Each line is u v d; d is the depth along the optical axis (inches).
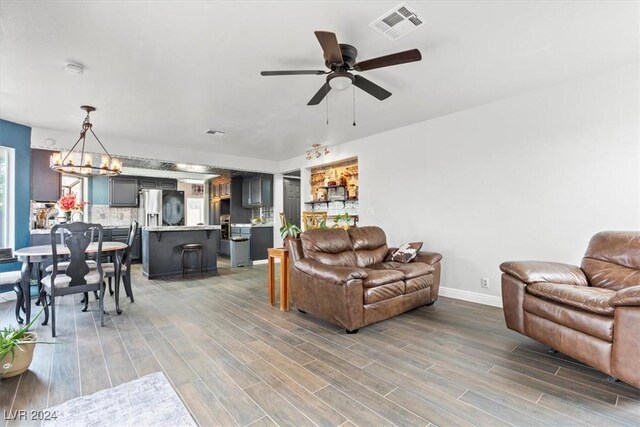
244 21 79.6
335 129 179.6
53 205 222.4
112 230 265.7
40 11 74.5
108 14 76.0
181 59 98.4
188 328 113.0
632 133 105.0
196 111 146.3
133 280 200.4
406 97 133.1
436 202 160.7
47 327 113.9
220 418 62.0
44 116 150.4
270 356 90.1
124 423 60.1
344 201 234.1
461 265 150.6
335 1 72.6
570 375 78.3
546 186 123.9
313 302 120.6
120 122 161.6
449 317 124.6
